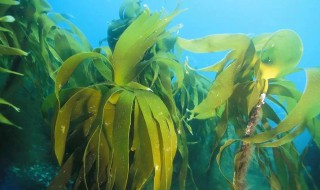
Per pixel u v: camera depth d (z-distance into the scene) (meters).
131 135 1.64
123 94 1.51
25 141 2.47
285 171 1.68
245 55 1.59
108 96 1.48
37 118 2.46
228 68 1.59
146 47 1.68
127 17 3.13
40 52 2.31
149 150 1.45
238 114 1.69
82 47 2.56
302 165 1.63
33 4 2.38
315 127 1.61
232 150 3.14
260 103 1.56
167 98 1.98
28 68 2.23
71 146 1.69
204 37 1.58
